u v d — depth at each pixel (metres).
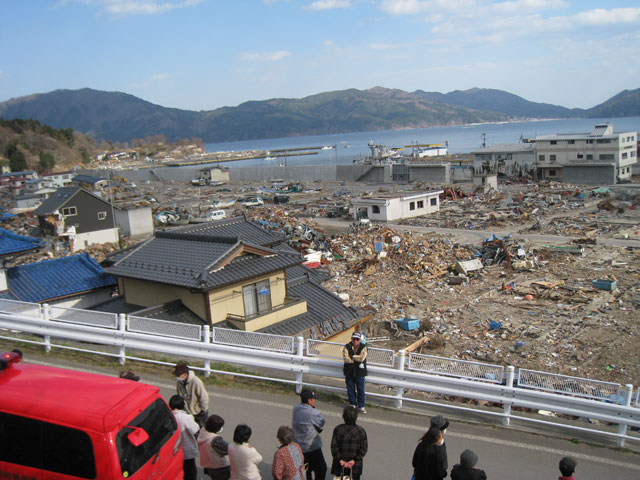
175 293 15.52
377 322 26.61
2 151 166.00
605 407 8.49
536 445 8.56
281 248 19.27
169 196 96.50
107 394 6.08
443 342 23.86
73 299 19.06
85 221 47.38
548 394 8.86
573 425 9.24
